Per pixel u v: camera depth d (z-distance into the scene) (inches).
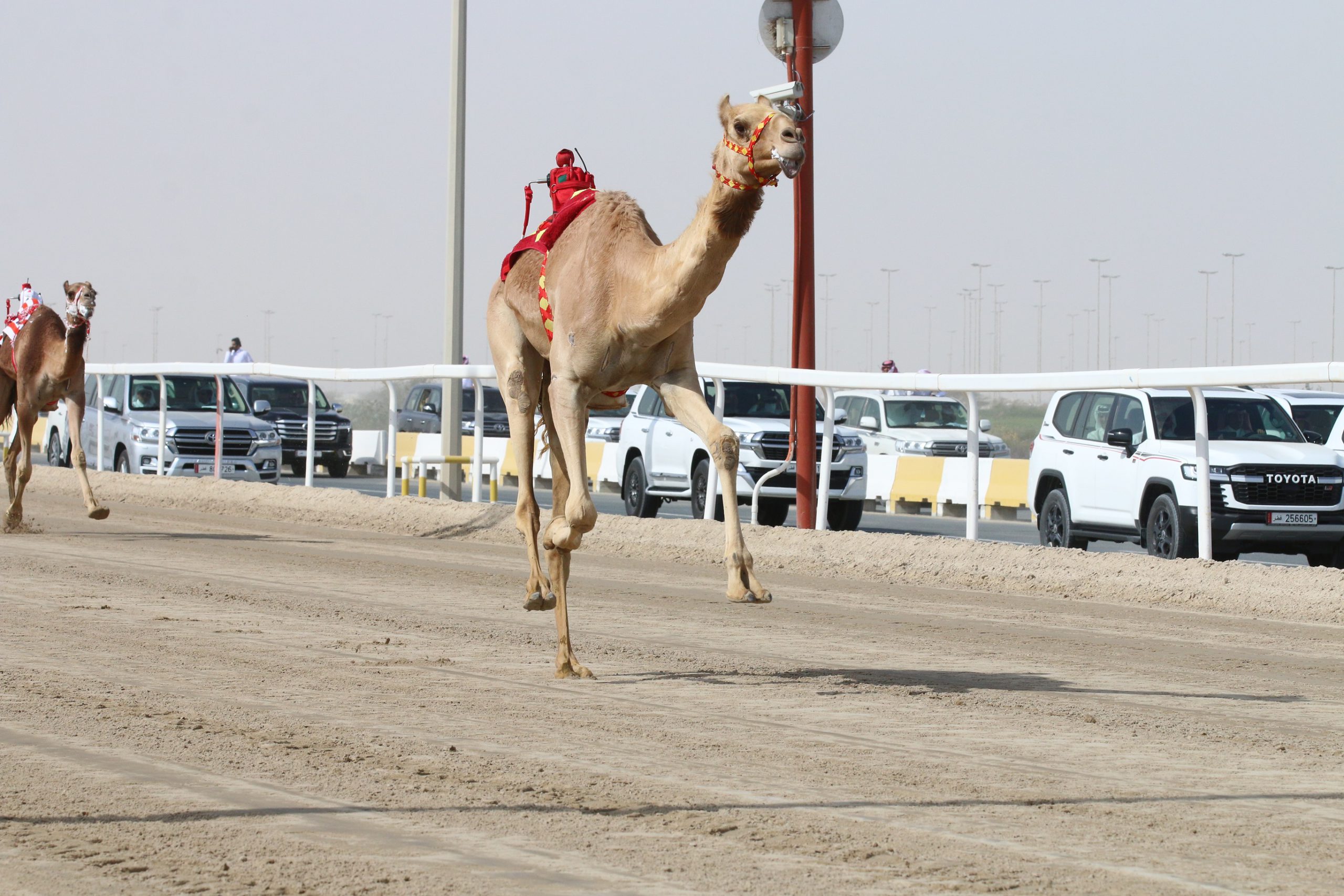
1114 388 872.9
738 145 473.4
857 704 494.0
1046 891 294.5
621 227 517.7
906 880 301.3
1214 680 558.3
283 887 295.6
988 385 927.7
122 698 485.1
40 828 336.2
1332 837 337.4
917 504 1791.3
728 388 1341.0
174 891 293.3
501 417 2148.1
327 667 550.3
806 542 971.3
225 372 1508.4
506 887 296.0
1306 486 948.0
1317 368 778.8
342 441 2178.9
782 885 297.6
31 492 1549.0
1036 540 1275.8
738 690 518.9
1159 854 321.7
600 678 539.5
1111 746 433.4
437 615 703.7
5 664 542.9
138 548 991.6
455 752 413.4
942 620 718.5
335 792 369.7
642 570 925.8
